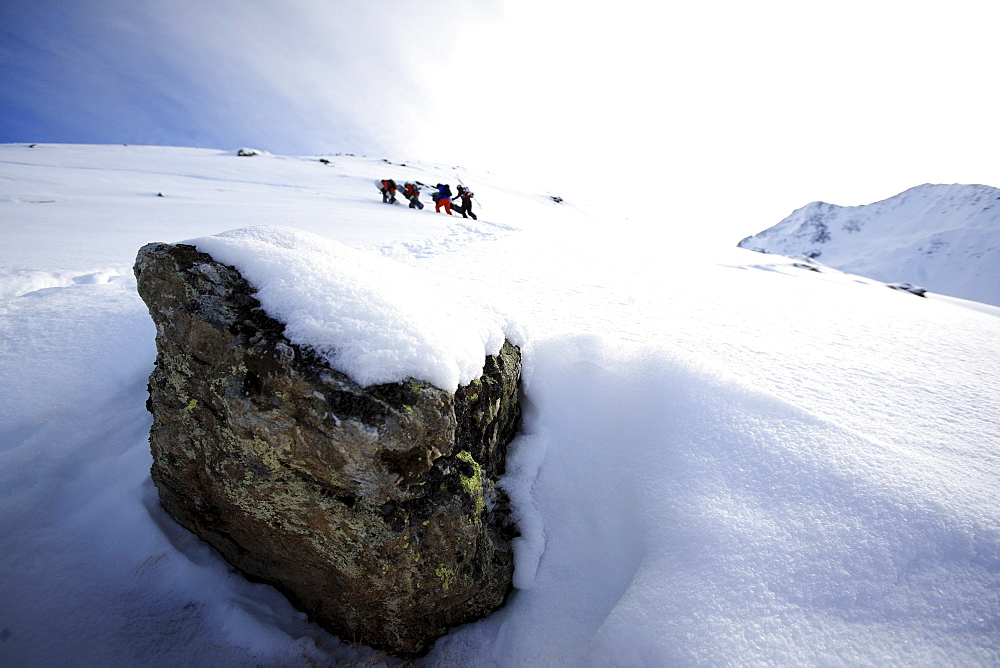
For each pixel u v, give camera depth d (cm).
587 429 226
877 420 223
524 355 242
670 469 193
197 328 156
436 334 157
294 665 157
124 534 179
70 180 1372
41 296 310
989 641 125
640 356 246
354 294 160
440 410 147
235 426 149
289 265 169
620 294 440
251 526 165
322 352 145
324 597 168
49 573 160
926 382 280
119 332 273
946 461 191
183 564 175
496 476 203
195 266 165
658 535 173
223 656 154
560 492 208
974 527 152
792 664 129
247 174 2256
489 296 252
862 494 168
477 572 169
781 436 196
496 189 3700
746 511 169
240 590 177
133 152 2900
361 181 2447
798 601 143
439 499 158
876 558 149
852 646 131
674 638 142
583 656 155
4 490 181
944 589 139
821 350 327
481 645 172
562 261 605
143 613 159
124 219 785
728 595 148
